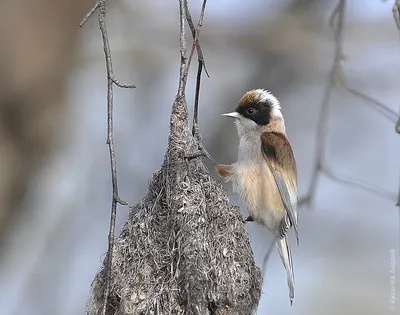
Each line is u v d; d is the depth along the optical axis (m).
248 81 15.53
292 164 9.57
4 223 14.35
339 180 10.20
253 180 9.45
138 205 7.85
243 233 7.86
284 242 9.36
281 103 15.84
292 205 9.45
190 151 7.91
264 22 15.48
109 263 6.53
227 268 7.59
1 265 14.31
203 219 7.65
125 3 15.23
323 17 15.35
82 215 15.07
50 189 14.96
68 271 14.52
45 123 14.59
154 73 15.50
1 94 14.15
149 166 15.24
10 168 14.30
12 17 14.14
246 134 9.63
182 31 7.50
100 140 15.52
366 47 15.14
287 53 15.55
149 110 15.53
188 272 7.31
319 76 15.59
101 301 7.44
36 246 14.62
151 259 7.46
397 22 8.45
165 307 7.27
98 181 15.30
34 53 14.29
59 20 14.49
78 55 15.02
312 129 15.90
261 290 7.88
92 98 15.63
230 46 15.49
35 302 14.17
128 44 15.34
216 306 7.50
